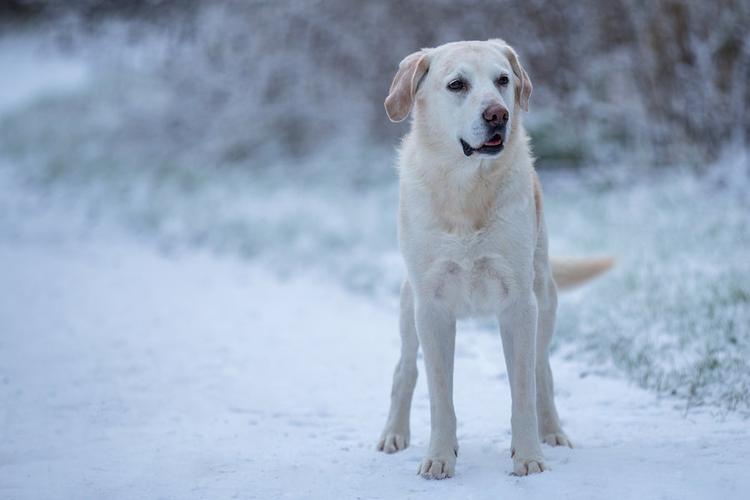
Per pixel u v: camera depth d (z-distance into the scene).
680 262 8.37
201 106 19.27
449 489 3.98
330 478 4.26
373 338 7.73
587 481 3.89
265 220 13.88
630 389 5.70
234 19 17.42
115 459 4.69
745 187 11.00
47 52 20.20
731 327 6.32
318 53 17.03
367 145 17.06
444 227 4.36
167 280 11.20
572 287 5.54
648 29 12.43
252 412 5.71
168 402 5.96
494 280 4.36
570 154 13.62
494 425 5.09
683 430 4.68
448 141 4.39
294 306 9.35
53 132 22.59
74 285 10.98
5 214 17.17
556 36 13.69
